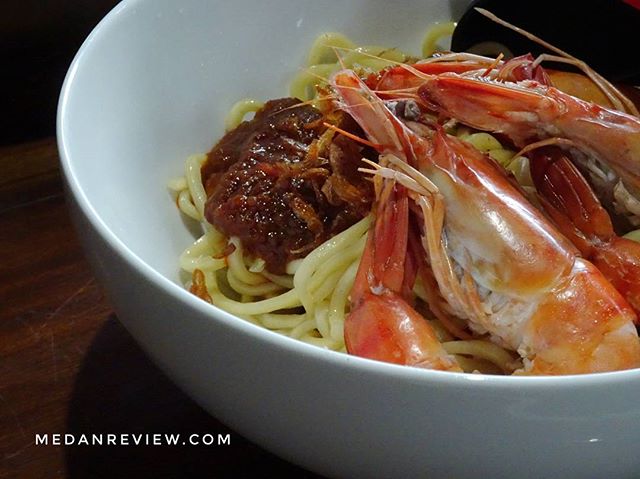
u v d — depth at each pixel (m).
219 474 0.21
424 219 0.22
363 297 0.21
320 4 0.30
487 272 0.21
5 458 0.21
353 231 0.24
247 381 0.17
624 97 0.27
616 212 0.25
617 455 0.17
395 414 0.16
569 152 0.24
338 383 0.15
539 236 0.21
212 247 0.25
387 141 0.23
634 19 0.28
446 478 0.17
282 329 0.25
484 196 0.22
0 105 0.32
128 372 0.23
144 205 0.24
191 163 0.27
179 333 0.17
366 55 0.31
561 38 0.29
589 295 0.21
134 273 0.17
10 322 0.25
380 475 0.17
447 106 0.24
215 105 0.28
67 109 0.21
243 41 0.28
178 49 0.26
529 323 0.21
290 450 0.18
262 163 0.25
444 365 0.19
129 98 0.24
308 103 0.26
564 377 0.15
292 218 0.25
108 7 0.34
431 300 0.23
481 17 0.30
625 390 0.15
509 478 0.17
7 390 0.23
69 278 0.26
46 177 0.30
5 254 0.27
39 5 0.32
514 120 0.24
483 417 0.15
